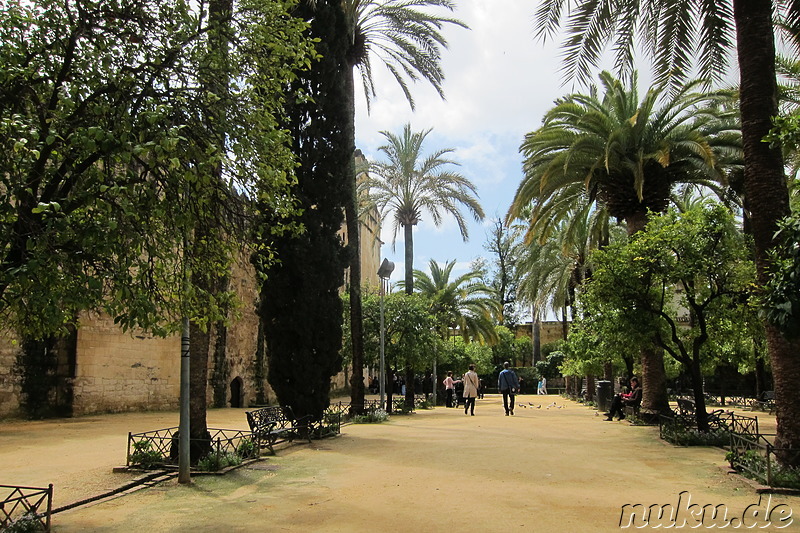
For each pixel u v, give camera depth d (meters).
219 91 6.30
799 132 6.62
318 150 14.05
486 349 41.97
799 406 8.06
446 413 22.34
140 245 5.29
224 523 5.75
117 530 5.53
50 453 10.90
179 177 5.59
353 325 18.61
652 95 15.98
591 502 6.59
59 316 4.79
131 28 5.96
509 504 6.49
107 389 20.36
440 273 34.97
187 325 7.91
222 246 6.79
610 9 11.22
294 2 7.32
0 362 17.28
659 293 13.45
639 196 14.99
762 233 8.54
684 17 10.95
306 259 13.45
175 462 8.77
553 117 16.84
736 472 8.35
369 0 18.31
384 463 9.42
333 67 14.41
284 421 12.51
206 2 6.53
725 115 15.81
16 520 5.35
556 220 19.80
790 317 5.56
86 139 4.55
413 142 27.58
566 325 35.97
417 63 19.72
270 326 13.48
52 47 5.75
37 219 4.98
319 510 6.27
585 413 21.81
